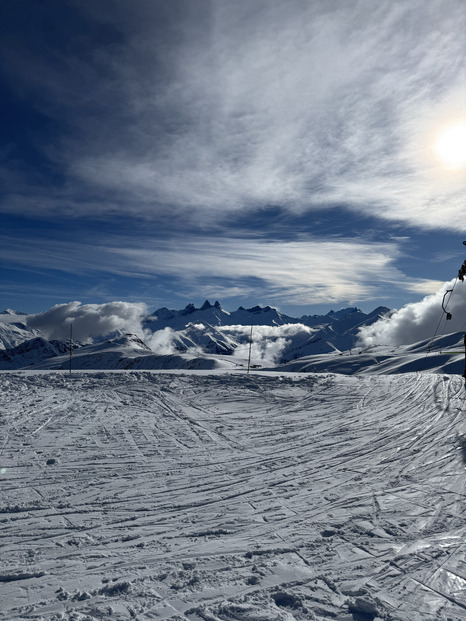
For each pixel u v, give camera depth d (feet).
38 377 76.95
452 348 323.16
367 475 27.73
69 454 31.81
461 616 12.38
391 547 17.16
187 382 74.54
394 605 12.96
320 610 12.78
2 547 17.35
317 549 17.11
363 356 371.56
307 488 25.23
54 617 12.49
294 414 51.60
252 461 31.27
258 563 15.96
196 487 25.38
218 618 12.42
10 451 32.09
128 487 25.12
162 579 14.79
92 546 17.52
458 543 17.39
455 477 26.37
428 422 44.21
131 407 52.90
